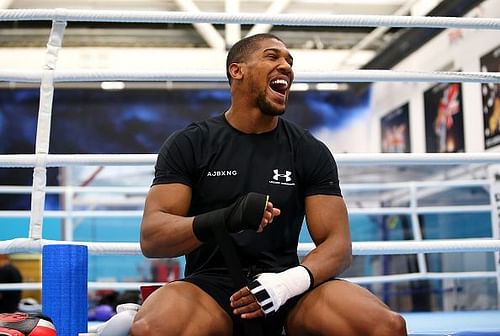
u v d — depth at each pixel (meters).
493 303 7.21
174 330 1.51
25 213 4.46
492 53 7.15
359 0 8.30
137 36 9.52
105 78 2.25
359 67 9.71
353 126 10.23
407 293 7.88
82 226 8.08
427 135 8.61
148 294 1.86
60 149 10.07
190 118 10.24
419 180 8.42
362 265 8.08
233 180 1.75
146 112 10.23
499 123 7.04
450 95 8.04
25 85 10.01
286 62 1.77
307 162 1.80
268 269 1.71
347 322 1.54
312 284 1.61
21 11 2.22
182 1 7.86
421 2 7.87
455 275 4.97
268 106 1.75
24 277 7.36
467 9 7.32
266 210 1.49
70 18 2.24
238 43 1.84
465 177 7.62
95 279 7.88
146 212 1.70
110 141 10.15
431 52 8.34
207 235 1.56
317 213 1.76
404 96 9.18
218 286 1.65
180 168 1.76
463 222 7.72
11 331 1.45
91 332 1.81
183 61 9.74
